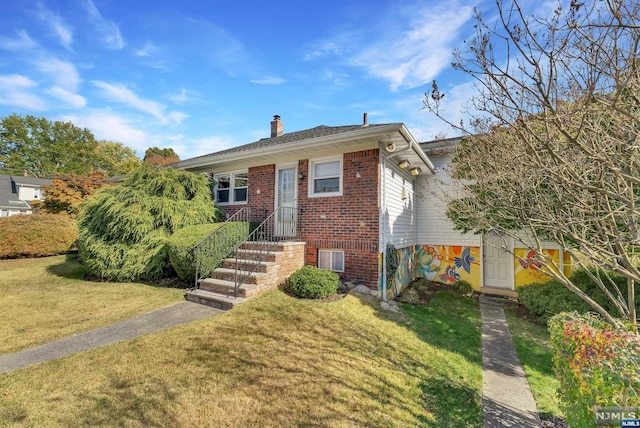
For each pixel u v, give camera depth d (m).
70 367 3.51
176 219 8.12
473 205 5.32
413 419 2.97
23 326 4.79
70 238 12.60
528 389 3.79
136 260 7.66
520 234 8.96
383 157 7.21
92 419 2.66
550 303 6.52
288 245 7.13
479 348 5.10
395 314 6.04
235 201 9.87
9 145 36.12
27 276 8.48
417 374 3.90
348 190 7.36
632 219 2.70
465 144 5.38
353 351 4.25
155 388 3.12
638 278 2.78
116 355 3.80
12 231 11.35
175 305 5.81
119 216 7.85
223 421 2.71
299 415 2.86
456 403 3.37
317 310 5.43
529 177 3.45
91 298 6.30
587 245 3.04
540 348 5.18
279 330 4.62
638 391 1.98
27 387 3.11
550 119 2.18
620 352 2.11
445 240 10.30
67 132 39.66
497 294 9.15
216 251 7.09
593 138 2.48
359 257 7.11
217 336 4.36
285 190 8.63
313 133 10.06
